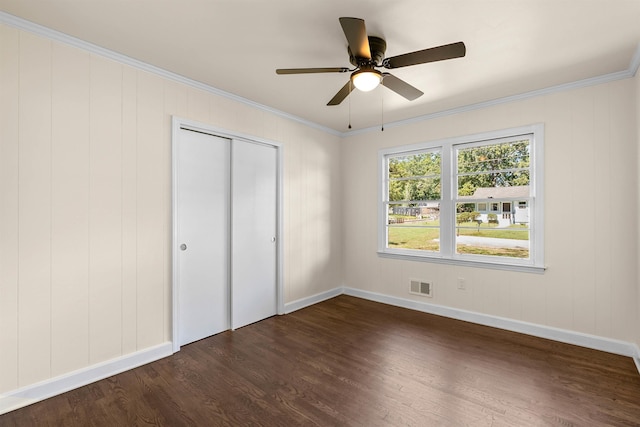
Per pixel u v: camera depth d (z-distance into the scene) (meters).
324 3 1.74
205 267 3.00
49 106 2.03
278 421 1.80
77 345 2.15
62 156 2.08
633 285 2.55
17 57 1.91
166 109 2.62
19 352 1.92
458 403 1.96
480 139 3.32
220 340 2.93
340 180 4.52
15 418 1.82
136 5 1.76
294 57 2.37
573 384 2.16
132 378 2.26
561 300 2.87
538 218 2.97
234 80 2.78
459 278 3.48
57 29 2.01
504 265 3.15
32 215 1.97
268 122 3.50
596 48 2.20
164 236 2.61
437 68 2.50
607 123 2.64
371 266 4.23
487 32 2.01
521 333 3.06
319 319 3.49
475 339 2.92
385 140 4.08
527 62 2.41
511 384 2.17
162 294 2.59
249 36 2.08
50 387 2.02
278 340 2.93
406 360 2.52
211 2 1.74
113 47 2.23
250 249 3.36
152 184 2.53
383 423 1.78
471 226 3.45
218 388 2.13
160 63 2.47
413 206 3.91
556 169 2.88
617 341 2.61
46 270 2.02
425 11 1.80
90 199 2.20
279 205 3.66
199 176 2.94
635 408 1.90
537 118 2.97
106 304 2.28
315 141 4.13
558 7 1.77
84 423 1.78
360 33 1.66
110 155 2.30
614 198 2.62
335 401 1.99
